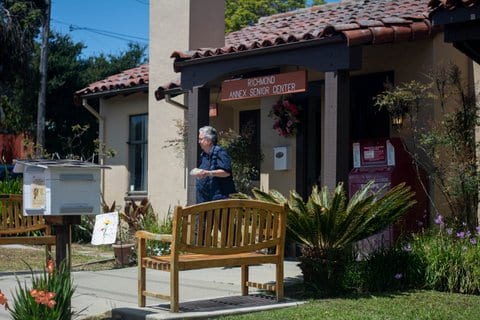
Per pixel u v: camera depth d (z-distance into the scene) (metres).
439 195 10.04
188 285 8.84
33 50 25.08
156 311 7.01
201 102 11.40
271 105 12.73
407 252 8.37
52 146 28.67
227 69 10.88
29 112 28.44
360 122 11.37
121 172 16.34
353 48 9.32
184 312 6.95
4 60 24.09
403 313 6.92
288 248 11.31
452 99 10.08
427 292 8.01
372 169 10.27
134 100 16.09
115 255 11.16
